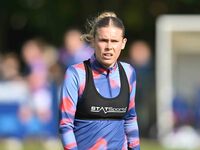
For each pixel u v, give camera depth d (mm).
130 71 16141
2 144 36406
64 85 15734
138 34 49188
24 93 36094
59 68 35031
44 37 50438
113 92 15820
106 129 15727
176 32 40156
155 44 46875
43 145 35969
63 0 49875
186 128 38062
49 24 50188
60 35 50000
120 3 49188
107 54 15594
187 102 39531
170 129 38594
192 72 40094
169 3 48938
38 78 35531
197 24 40219
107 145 15742
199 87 39781
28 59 36375
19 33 51375
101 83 15766
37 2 50281
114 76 15898
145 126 39125
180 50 40281
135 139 16266
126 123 16266
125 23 49031
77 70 15727
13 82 38500
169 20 40281
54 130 36094
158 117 38844
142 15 49062
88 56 30500
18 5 50344
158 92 39375
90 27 16375
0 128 36375
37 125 36031
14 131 36375
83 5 49719
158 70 39719
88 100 15641
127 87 15969
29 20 50656
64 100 15656
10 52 51375
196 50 40250
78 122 15766
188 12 49156
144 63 37250
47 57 37875
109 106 15734
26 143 36562
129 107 16094
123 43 15984
